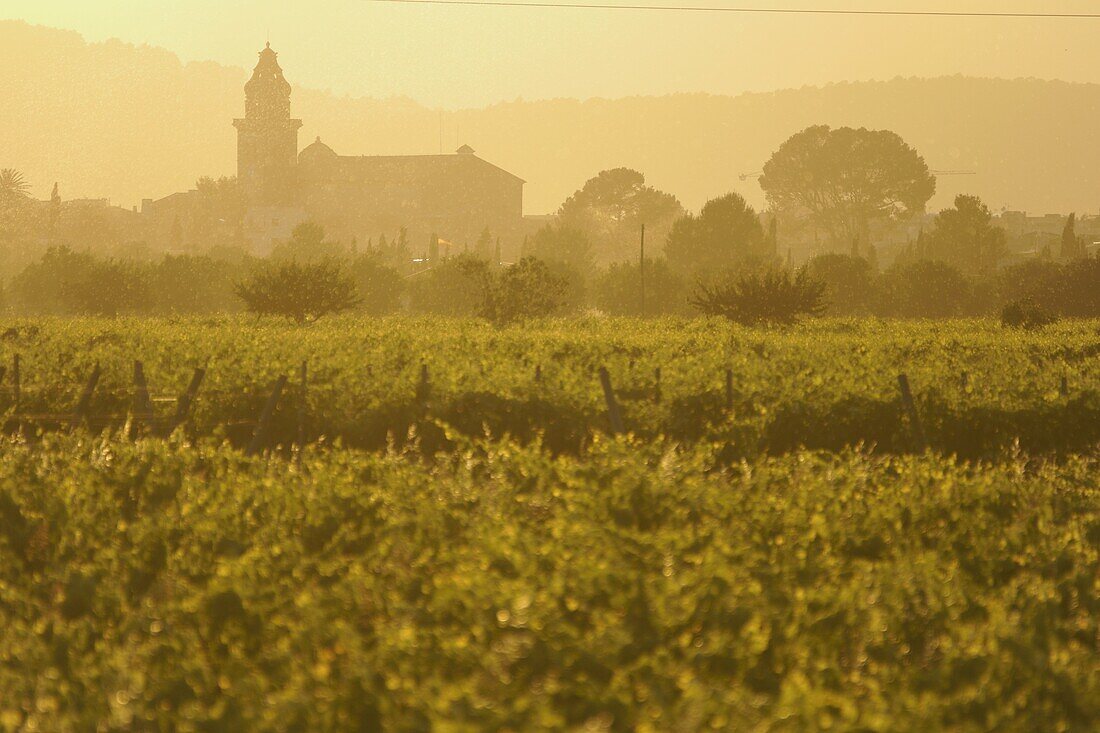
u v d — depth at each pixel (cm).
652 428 7162
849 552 3988
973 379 8350
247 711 2505
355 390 7562
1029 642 2973
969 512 4478
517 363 9656
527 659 2680
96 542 3944
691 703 2383
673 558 3481
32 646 2997
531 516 4216
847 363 10131
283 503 4272
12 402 7806
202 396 7500
